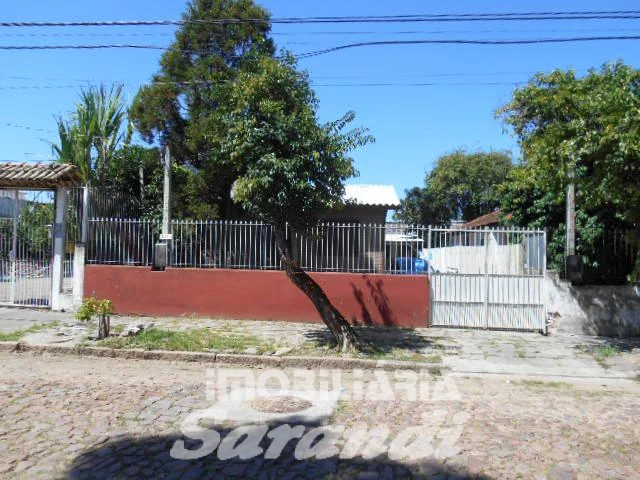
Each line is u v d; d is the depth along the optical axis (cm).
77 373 799
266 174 872
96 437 520
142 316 1231
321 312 952
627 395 755
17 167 1258
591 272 1241
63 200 1257
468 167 3397
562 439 545
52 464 456
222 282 1222
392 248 1199
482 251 1190
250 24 1603
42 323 1115
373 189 1820
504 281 1177
